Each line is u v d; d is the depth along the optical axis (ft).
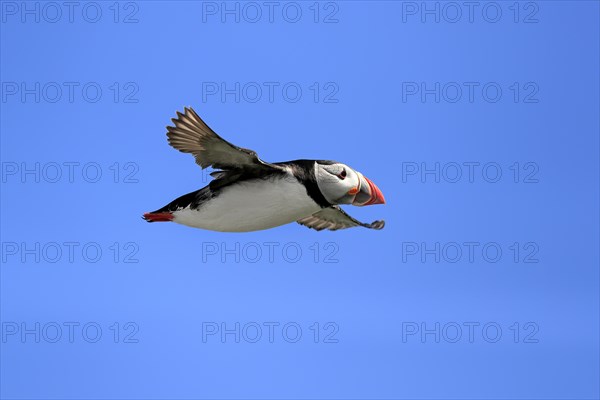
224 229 38.60
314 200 37.58
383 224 45.24
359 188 38.52
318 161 38.04
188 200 38.37
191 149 36.09
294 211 37.78
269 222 38.06
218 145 34.96
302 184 37.04
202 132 34.30
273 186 36.86
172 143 35.96
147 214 39.27
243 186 37.01
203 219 38.06
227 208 37.27
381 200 39.40
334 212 45.37
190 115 33.63
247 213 37.35
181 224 39.52
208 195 37.58
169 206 39.09
